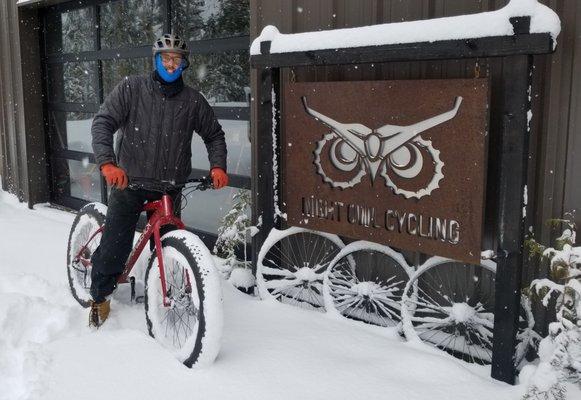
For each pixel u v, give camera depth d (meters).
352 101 3.31
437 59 2.83
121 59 6.10
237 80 4.98
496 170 2.95
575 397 2.36
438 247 3.04
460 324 3.12
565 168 2.70
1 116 7.41
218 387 2.56
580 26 2.59
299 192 3.68
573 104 2.64
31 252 4.79
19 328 3.17
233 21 5.00
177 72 2.85
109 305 3.30
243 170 5.18
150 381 2.61
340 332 3.18
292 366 2.74
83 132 6.78
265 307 3.57
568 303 2.61
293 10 3.77
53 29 6.84
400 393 2.52
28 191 7.02
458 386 2.58
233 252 4.25
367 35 3.05
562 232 2.74
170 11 5.37
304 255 3.96
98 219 3.58
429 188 3.03
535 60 2.73
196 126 3.05
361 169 3.33
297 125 3.62
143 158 2.92
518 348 2.80
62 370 2.70
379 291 3.45
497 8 2.83
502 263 2.65
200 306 2.64
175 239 2.84
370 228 3.33
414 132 3.05
